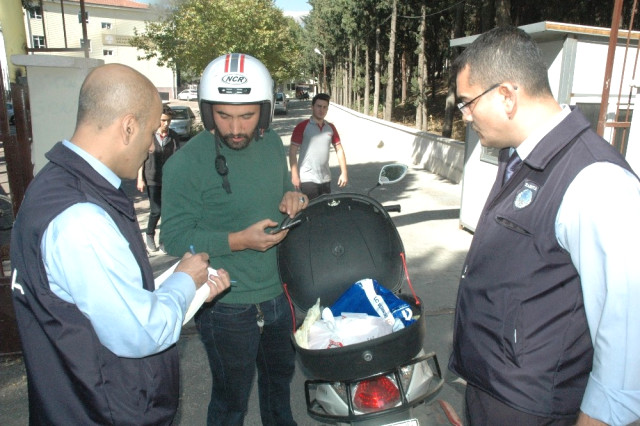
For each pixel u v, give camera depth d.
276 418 2.75
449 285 5.25
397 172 2.45
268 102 2.24
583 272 1.40
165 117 6.23
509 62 1.53
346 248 2.40
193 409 3.32
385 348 1.89
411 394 2.16
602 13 15.50
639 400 1.34
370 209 2.37
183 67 25.22
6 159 3.74
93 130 1.51
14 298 1.49
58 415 1.48
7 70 5.72
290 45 30.48
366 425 2.04
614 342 1.34
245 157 2.39
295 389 3.56
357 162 15.14
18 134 3.73
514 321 1.59
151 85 1.63
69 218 1.37
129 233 1.57
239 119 2.18
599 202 1.35
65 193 1.41
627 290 1.31
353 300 2.24
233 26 23.55
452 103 16.52
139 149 1.60
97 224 1.39
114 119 1.51
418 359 2.09
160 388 1.62
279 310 2.54
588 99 5.64
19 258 1.44
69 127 3.80
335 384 2.20
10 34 5.64
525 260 1.55
